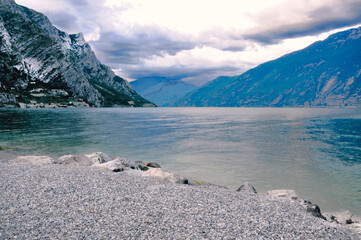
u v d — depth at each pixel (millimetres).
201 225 9078
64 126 66250
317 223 10141
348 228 10891
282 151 34406
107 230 8375
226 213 10438
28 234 7941
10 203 10727
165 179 16672
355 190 18672
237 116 142500
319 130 63125
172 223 9141
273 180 21172
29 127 61594
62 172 17281
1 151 31766
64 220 9094
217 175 22641
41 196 11766
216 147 37469
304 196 17531
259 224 9500
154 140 44281
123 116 126812
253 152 33750
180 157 30531
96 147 36938
